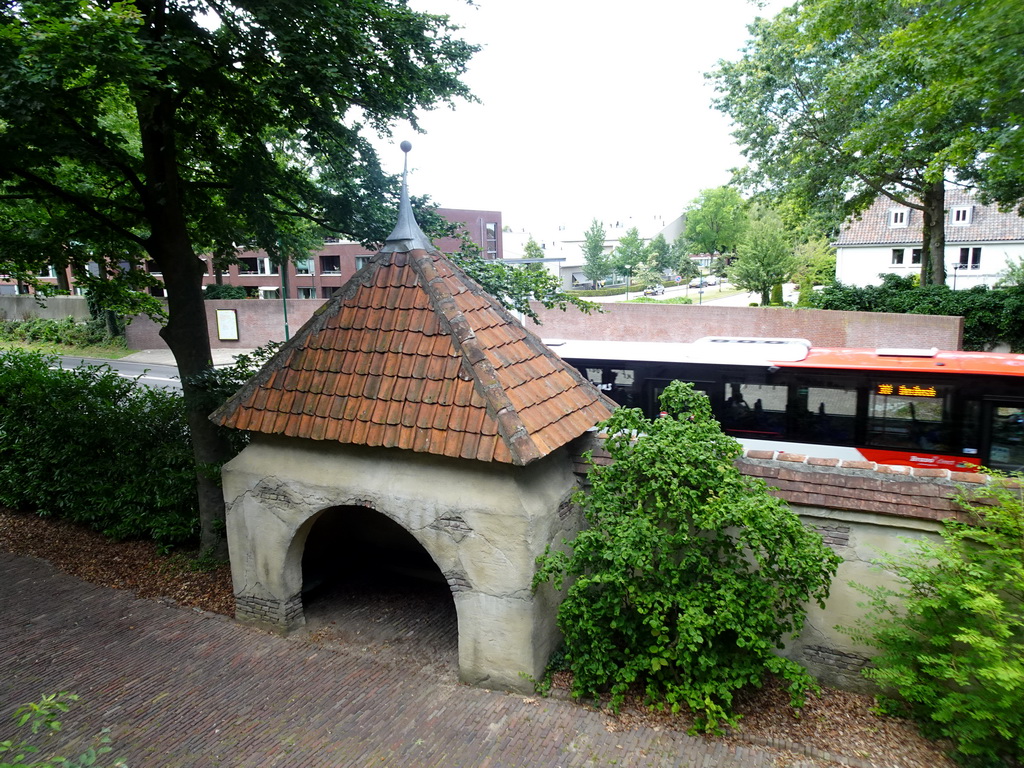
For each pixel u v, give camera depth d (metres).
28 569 9.91
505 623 6.46
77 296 40.78
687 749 5.65
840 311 24.84
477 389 6.30
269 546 7.73
